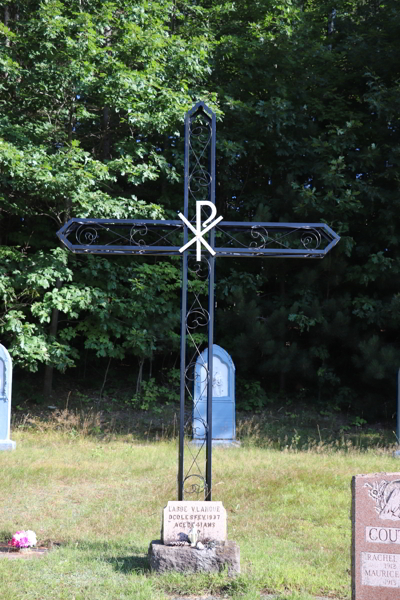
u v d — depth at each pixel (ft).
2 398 39.58
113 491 27.86
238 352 53.93
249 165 61.36
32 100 49.32
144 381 55.98
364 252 55.06
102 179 48.60
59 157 45.73
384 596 14.90
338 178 51.98
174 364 59.41
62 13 50.06
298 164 57.36
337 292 57.93
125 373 63.05
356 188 53.98
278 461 34.22
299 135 58.03
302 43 57.36
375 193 52.31
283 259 55.88
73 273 54.08
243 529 22.44
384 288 55.77
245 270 60.03
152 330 54.95
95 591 15.72
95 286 54.08
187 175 20.33
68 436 44.19
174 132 49.19
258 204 57.88
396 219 54.54
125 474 31.32
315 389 59.67
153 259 57.36
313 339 55.72
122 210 46.93
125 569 17.60
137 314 54.29
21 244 54.75
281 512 24.49
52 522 22.80
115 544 20.17
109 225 20.56
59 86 46.85
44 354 48.06
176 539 17.85
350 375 59.00
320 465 32.91
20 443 40.81
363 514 15.19
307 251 20.83
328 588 16.90
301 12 60.85
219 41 55.72
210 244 20.17
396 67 57.06
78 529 22.04
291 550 20.24
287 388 60.75
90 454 36.60
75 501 26.13
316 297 55.47
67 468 31.78
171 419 52.80
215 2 60.75
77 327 54.19
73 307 52.44
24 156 44.86
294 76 60.18
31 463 33.01
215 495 26.73
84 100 56.24
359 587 15.01
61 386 59.57
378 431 51.98
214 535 17.93
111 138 58.70
